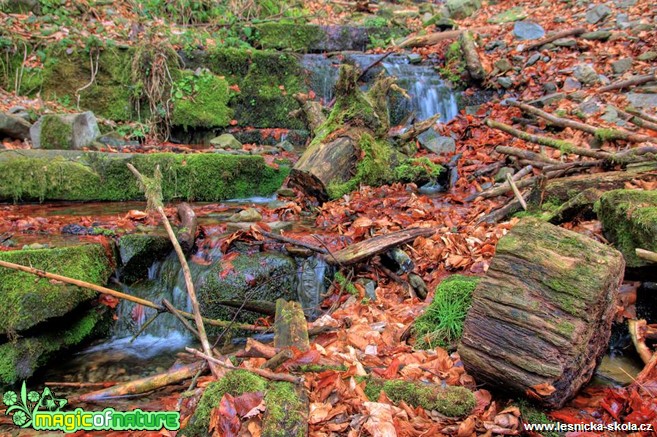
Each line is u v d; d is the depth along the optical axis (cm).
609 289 208
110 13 788
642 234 289
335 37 917
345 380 235
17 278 310
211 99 724
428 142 602
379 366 259
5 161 494
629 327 271
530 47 786
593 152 447
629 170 404
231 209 495
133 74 691
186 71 726
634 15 802
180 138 722
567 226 359
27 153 513
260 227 396
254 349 266
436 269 355
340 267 362
